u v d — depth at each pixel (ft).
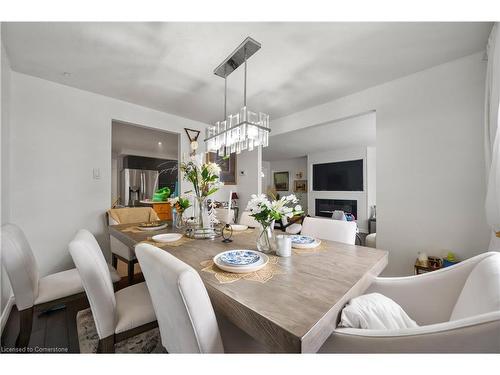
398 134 7.39
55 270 7.77
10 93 6.84
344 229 5.73
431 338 2.05
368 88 8.14
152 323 3.84
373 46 5.75
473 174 6.08
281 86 8.00
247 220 7.84
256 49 5.64
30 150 7.30
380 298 3.09
